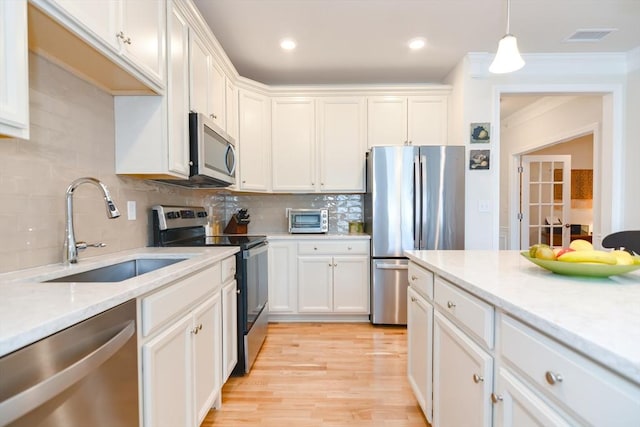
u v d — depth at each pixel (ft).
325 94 10.92
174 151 5.86
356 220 12.05
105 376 2.70
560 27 8.21
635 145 9.53
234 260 6.70
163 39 5.52
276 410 5.75
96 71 4.70
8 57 2.74
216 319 5.46
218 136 7.50
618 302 2.64
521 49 9.38
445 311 4.31
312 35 8.57
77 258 4.46
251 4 7.24
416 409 5.76
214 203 10.94
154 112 5.62
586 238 16.43
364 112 10.88
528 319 2.42
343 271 10.19
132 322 3.08
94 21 3.84
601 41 8.96
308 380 6.75
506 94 10.09
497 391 3.05
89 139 5.05
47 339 2.09
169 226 6.95
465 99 9.91
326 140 10.94
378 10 7.50
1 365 1.80
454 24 8.10
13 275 3.65
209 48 7.57
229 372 6.18
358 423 5.39
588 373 1.95
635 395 1.67
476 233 9.95
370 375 6.95
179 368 4.06
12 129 2.82
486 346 3.22
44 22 3.37
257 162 10.59
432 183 9.64
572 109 12.10
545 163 15.97
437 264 4.58
